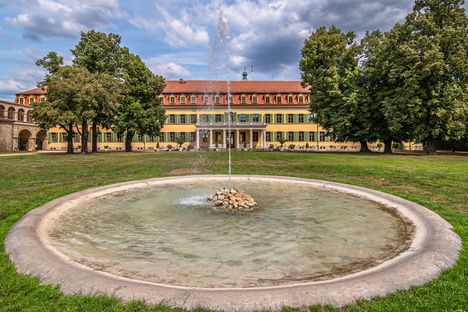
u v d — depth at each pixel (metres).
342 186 11.99
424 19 28.94
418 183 12.38
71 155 34.22
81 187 11.70
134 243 6.12
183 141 57.31
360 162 22.34
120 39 43.19
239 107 58.47
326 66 37.66
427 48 28.23
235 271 4.76
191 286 4.18
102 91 35.00
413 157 27.19
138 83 43.62
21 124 52.53
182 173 16.62
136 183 12.96
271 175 15.51
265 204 9.60
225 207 9.13
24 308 3.36
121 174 16.20
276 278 4.48
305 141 58.66
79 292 3.70
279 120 58.59
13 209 7.93
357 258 5.27
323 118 36.97
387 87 33.78
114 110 38.22
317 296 3.56
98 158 28.94
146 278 4.47
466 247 5.14
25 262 4.54
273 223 7.53
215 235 6.63
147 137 58.72
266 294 3.61
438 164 20.33
